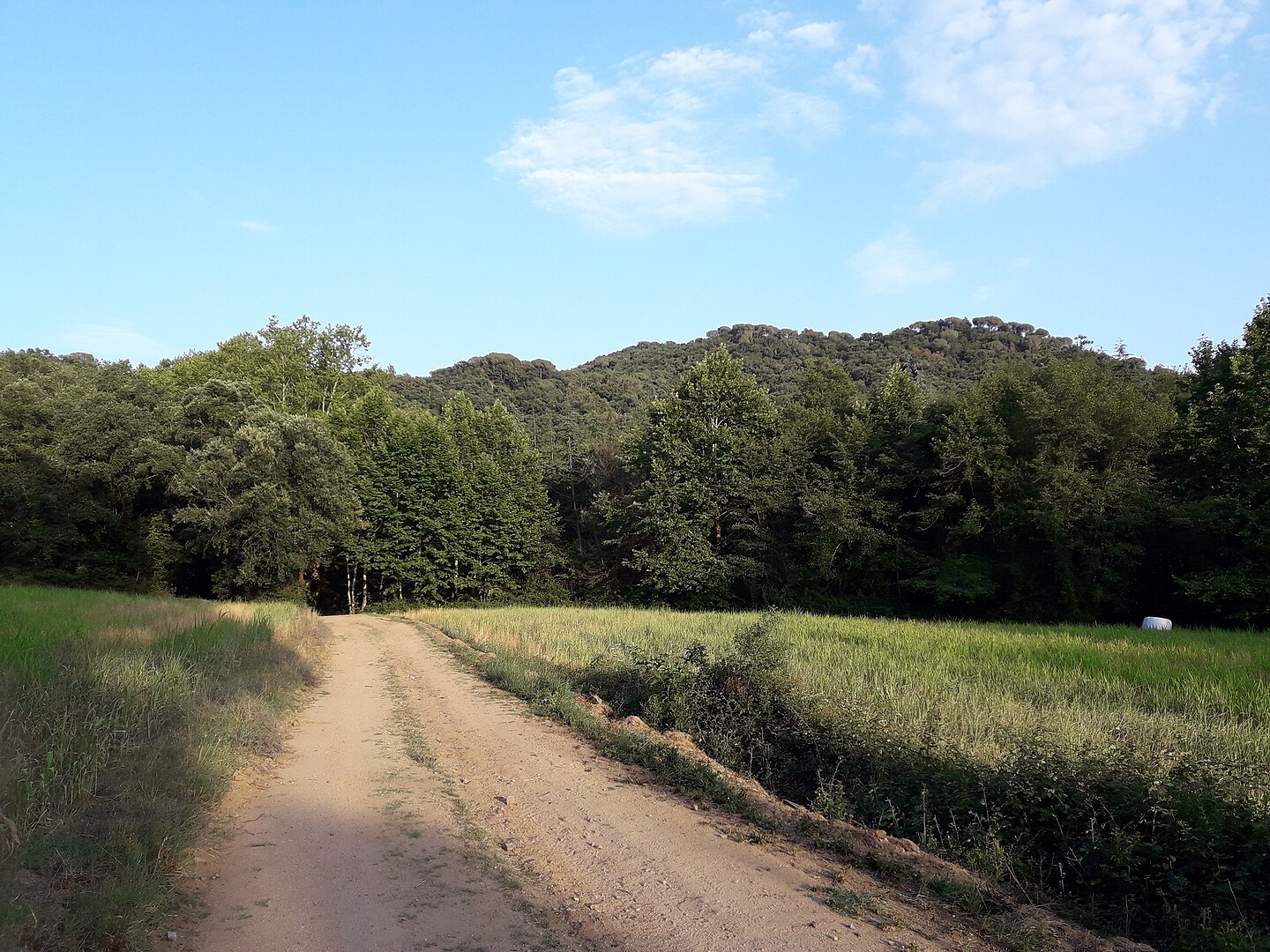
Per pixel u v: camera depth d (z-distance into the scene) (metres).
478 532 58.78
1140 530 37.88
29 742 7.83
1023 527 40.22
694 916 5.79
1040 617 39.28
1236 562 34.19
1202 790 7.07
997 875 6.84
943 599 41.06
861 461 50.44
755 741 11.30
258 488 44.09
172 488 45.06
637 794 9.07
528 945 5.21
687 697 13.03
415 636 29.08
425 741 11.60
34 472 46.16
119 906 5.11
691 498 50.69
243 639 18.09
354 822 7.77
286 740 11.47
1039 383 42.47
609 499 57.94
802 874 6.73
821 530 46.78
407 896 5.96
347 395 65.06
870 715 10.95
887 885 6.59
